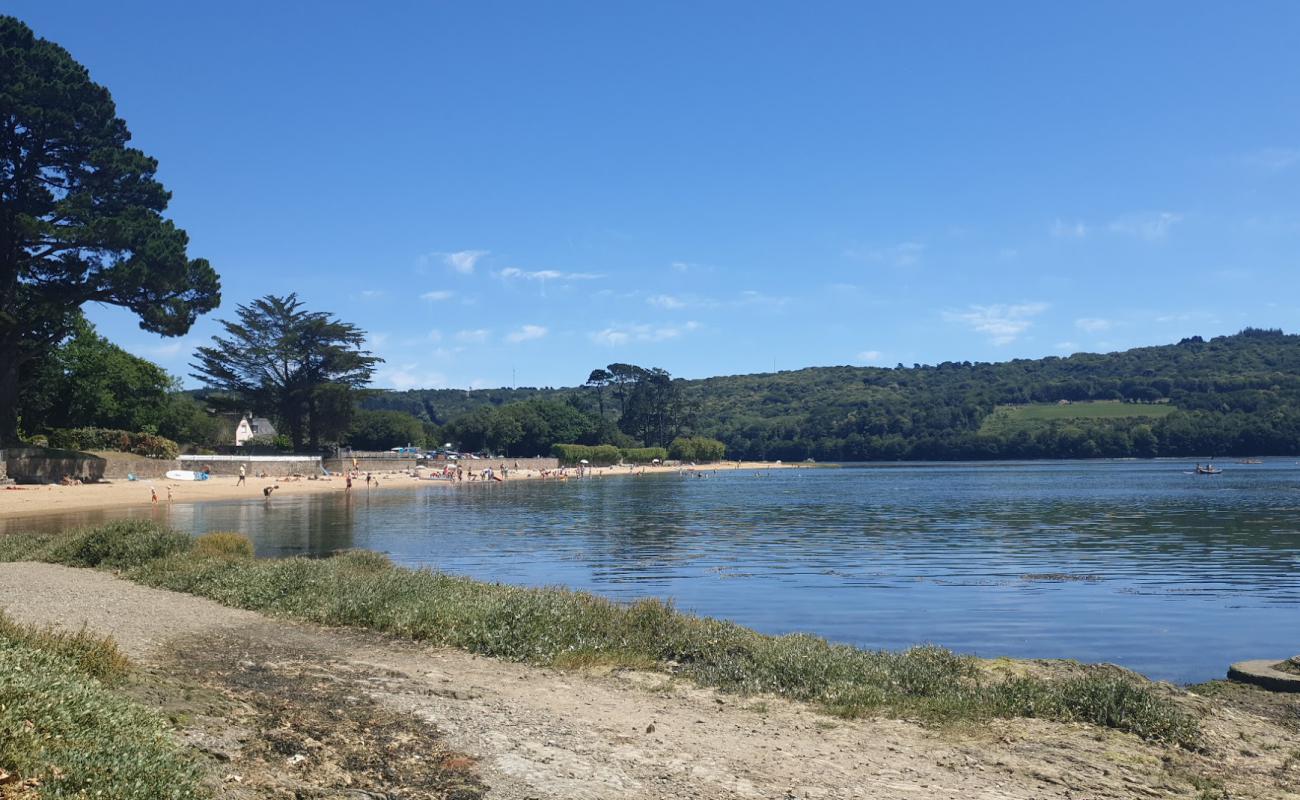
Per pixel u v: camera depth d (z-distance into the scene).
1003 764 9.38
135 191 67.88
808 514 58.69
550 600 17.00
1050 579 27.61
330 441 120.94
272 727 8.66
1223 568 29.97
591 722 10.06
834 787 8.26
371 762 7.95
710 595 24.58
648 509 64.50
